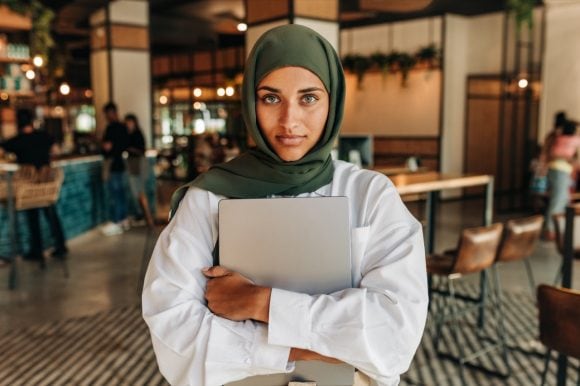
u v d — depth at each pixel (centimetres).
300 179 103
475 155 1085
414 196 479
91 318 415
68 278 524
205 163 1103
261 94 99
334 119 101
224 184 104
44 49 791
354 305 91
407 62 1042
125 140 751
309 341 91
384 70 1071
